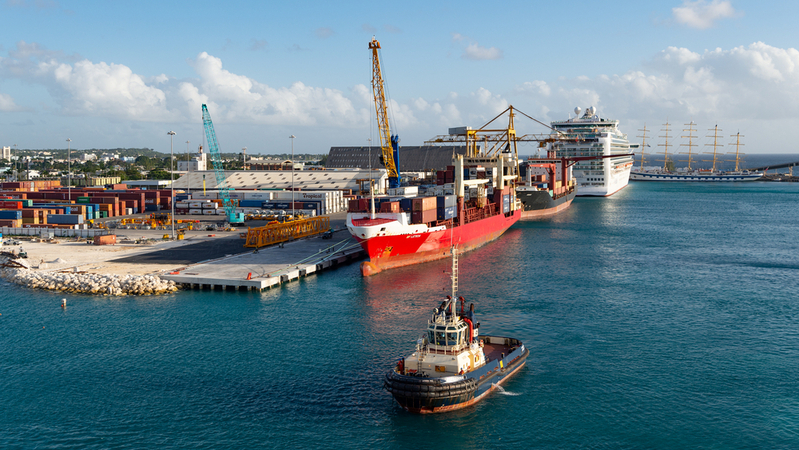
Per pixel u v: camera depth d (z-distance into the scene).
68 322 67.62
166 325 66.56
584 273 96.44
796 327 67.06
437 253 108.69
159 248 114.50
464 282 89.31
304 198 193.75
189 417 45.12
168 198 197.62
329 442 41.75
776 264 105.19
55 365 54.88
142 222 159.25
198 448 40.97
